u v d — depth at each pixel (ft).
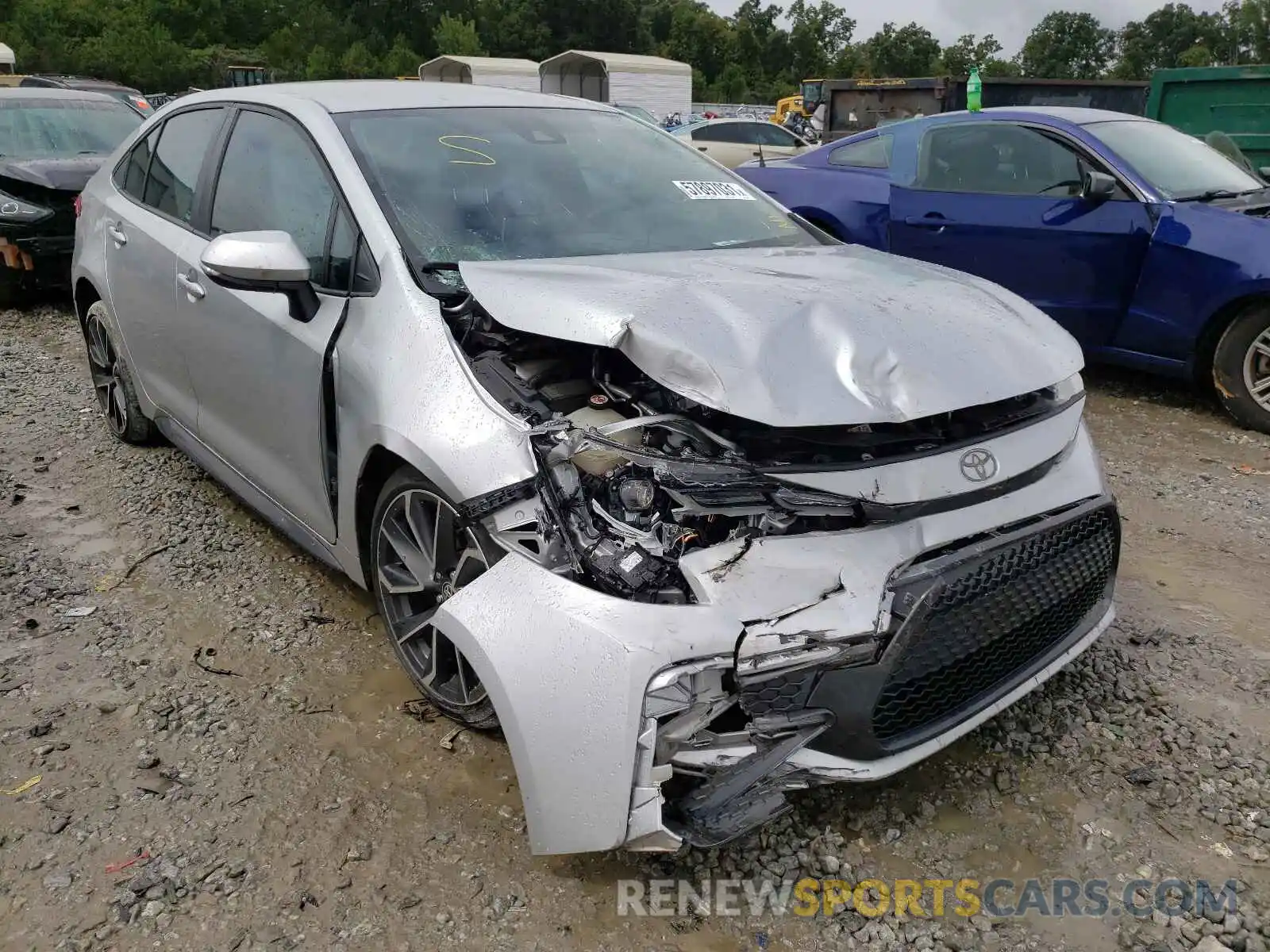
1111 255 18.98
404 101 11.64
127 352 14.90
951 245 21.29
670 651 6.67
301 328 10.05
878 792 8.69
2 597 11.74
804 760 7.11
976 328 8.58
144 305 13.64
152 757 8.94
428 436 8.24
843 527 7.43
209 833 8.09
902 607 7.22
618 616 6.82
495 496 7.69
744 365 7.45
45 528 13.66
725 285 8.70
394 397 8.67
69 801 8.43
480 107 12.02
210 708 9.73
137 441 16.53
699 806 6.86
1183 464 16.70
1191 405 19.85
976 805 8.56
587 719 6.72
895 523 7.49
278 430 10.75
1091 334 19.77
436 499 8.67
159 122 14.58
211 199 12.37
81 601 11.75
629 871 7.77
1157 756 9.15
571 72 106.93
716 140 65.67
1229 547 13.51
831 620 6.96
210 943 7.07
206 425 12.73
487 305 8.58
